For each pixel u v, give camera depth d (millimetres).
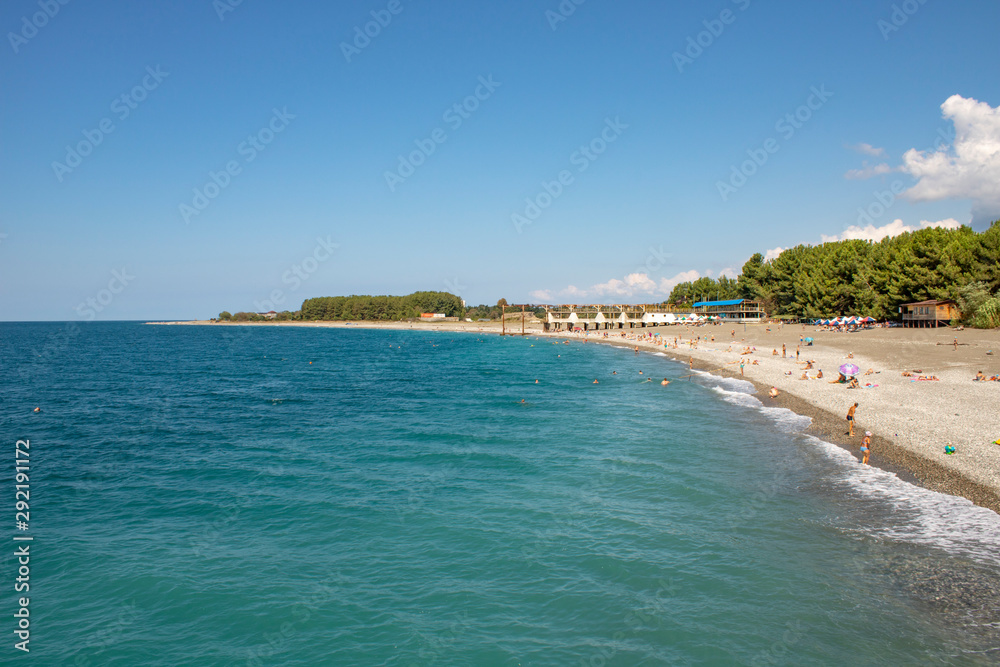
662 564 16250
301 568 16781
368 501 22109
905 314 82750
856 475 22734
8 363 92375
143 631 13820
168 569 16828
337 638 13391
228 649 13117
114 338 194750
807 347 73312
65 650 13086
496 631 13492
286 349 129500
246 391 56312
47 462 28828
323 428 36562
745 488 22094
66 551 18125
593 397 46812
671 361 75750
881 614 13406
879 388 39594
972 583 14430
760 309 143000
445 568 16547
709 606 14078
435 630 13578
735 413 37031
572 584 15422
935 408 31734
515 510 20734
